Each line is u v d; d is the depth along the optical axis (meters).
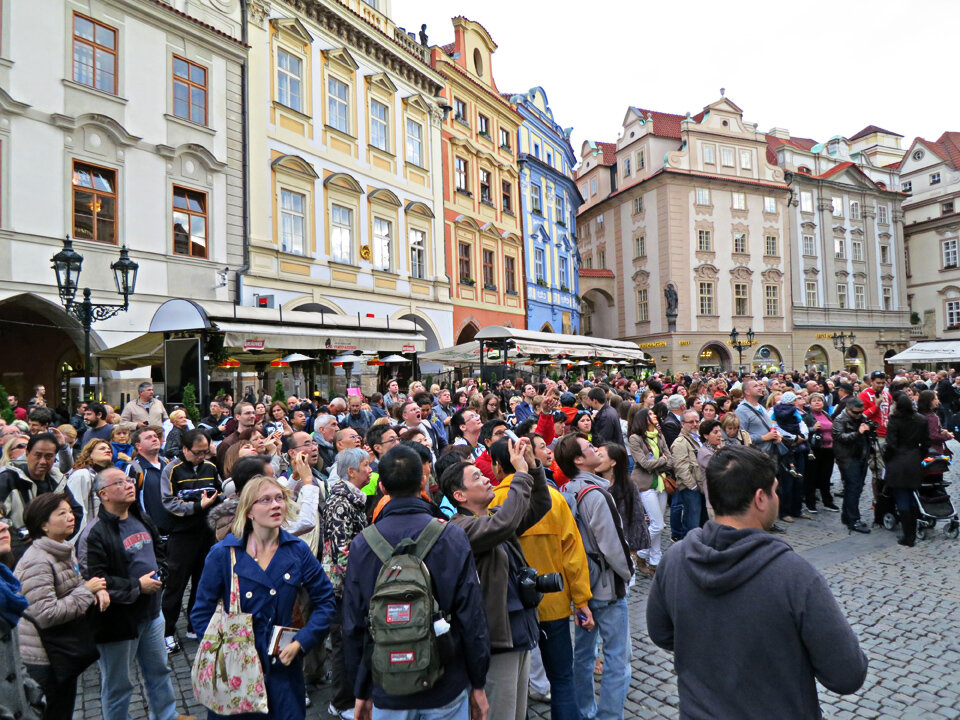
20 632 3.56
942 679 4.73
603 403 9.08
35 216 13.98
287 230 20.17
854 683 2.00
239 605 3.08
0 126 13.48
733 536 2.22
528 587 3.47
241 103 18.83
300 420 8.52
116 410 15.27
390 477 3.08
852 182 51.12
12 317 16.83
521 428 6.14
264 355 15.74
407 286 24.98
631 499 5.85
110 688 3.86
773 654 2.07
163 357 14.94
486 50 32.00
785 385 14.81
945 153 56.41
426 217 26.17
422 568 2.81
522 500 3.49
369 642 2.91
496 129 32.22
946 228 54.59
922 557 7.61
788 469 9.38
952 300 54.19
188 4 17.55
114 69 15.74
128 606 3.86
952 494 11.09
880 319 51.47
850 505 8.91
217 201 18.00
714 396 13.03
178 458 5.75
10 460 5.88
